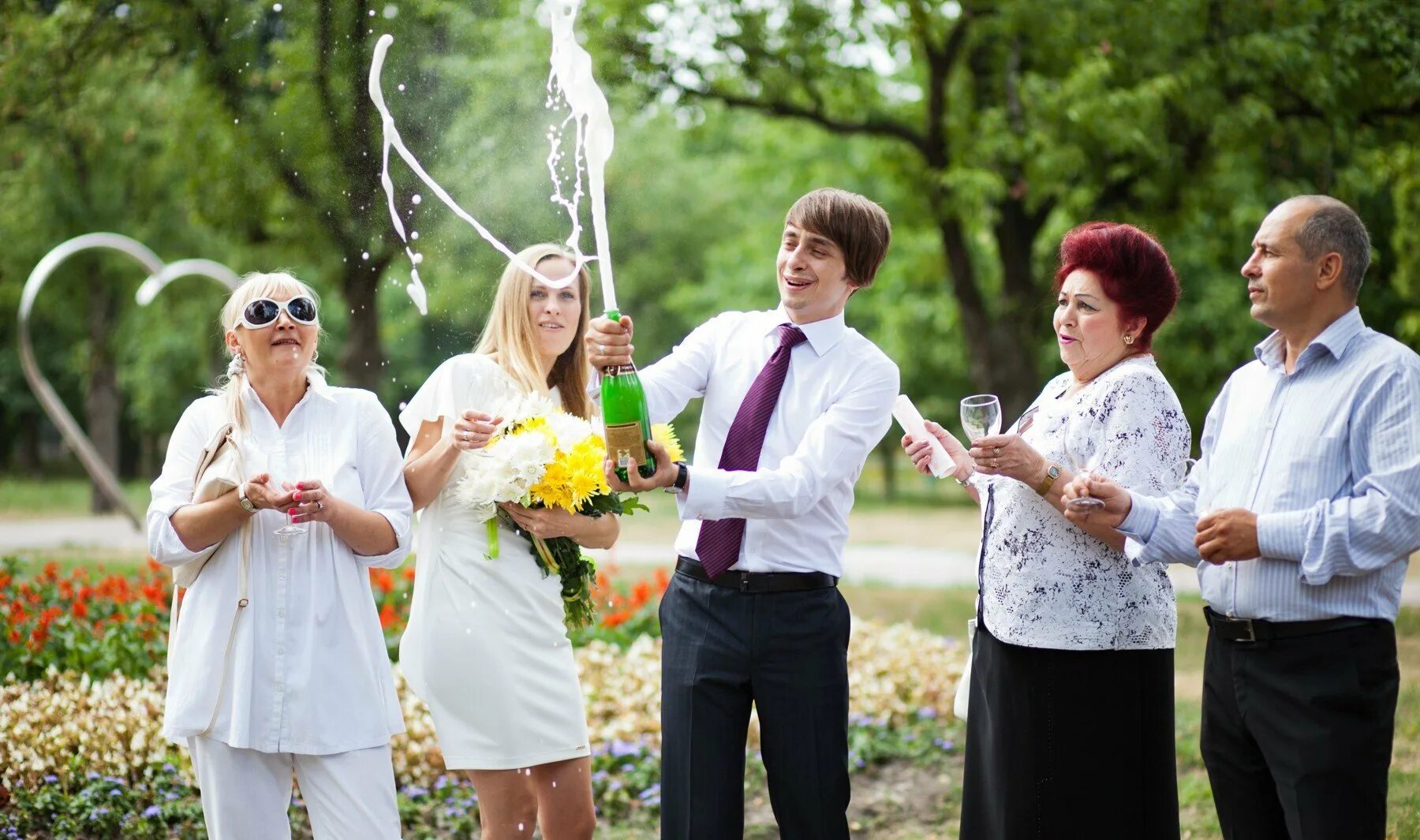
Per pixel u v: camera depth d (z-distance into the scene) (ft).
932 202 43.60
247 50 35.17
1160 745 10.57
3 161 45.29
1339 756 9.30
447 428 12.26
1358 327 9.72
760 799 16.57
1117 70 33.14
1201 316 58.54
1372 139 29.78
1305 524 9.30
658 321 93.35
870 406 10.96
